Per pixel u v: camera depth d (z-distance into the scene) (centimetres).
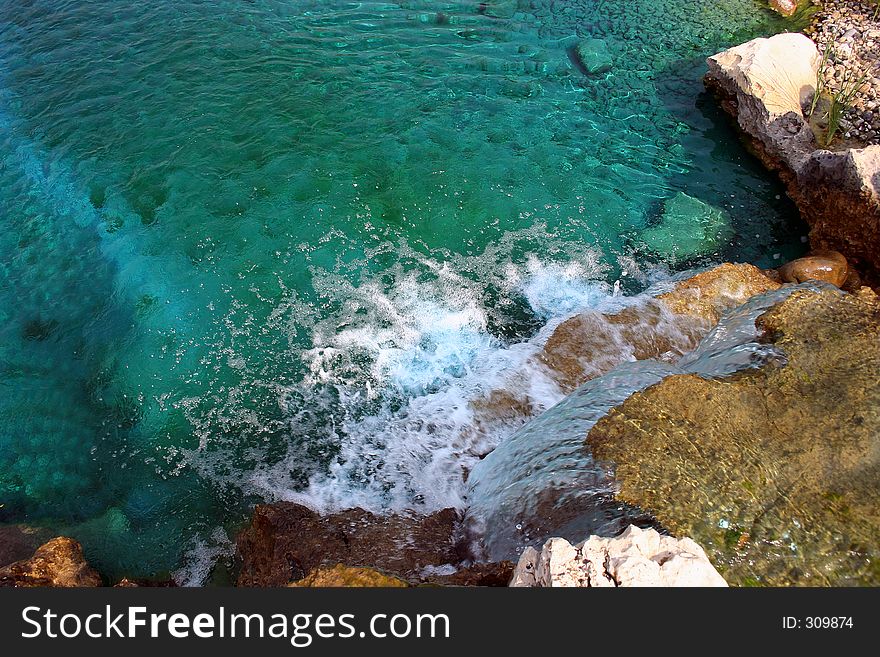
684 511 508
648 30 1306
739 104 1095
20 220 955
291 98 1130
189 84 1148
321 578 488
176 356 816
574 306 874
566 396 722
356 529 622
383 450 734
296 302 870
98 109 1102
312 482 706
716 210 995
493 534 579
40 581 588
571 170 1045
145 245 923
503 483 620
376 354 822
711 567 429
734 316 741
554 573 425
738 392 599
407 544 603
